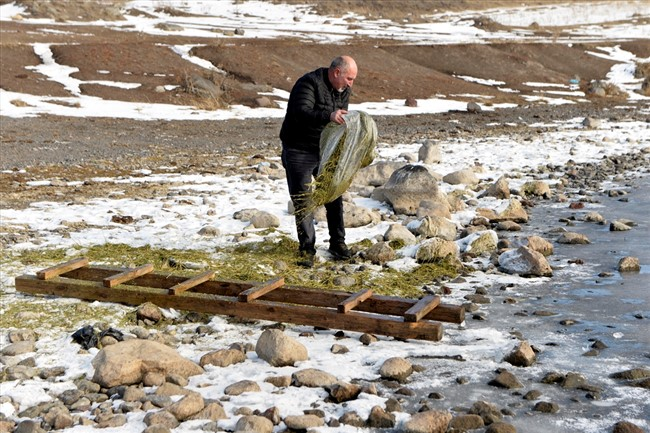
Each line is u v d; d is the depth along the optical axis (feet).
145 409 15.53
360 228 32.81
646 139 71.31
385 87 121.70
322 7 242.17
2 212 35.96
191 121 87.20
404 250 28.63
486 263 27.81
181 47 127.75
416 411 15.61
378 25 220.02
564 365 18.16
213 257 27.55
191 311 21.72
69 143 66.13
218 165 54.39
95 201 39.34
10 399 16.08
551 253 29.45
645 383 16.88
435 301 20.77
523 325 21.13
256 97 106.32
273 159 58.13
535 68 152.46
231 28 187.52
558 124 89.45
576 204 38.58
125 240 30.07
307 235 27.17
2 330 20.31
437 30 215.10
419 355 18.65
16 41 129.70
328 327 20.22
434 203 34.88
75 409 15.71
